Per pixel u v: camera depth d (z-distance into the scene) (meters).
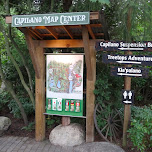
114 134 4.04
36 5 5.08
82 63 3.81
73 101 3.90
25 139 4.12
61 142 3.81
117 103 4.19
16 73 6.29
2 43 5.76
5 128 4.45
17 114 5.24
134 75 3.43
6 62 6.37
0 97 6.02
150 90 6.43
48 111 4.07
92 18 2.88
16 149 3.64
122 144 3.77
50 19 2.98
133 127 3.62
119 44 3.45
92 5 4.12
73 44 3.76
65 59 3.89
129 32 3.42
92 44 3.68
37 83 4.02
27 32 3.46
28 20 3.06
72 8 4.37
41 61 3.97
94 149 3.47
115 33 4.28
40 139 4.03
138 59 3.38
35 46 3.96
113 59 3.50
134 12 3.33
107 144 3.64
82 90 3.83
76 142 3.79
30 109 5.36
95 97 3.93
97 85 3.73
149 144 3.58
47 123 4.68
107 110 4.02
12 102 5.68
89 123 3.81
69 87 3.90
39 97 4.03
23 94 6.38
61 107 3.94
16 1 5.09
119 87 4.28
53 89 3.99
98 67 4.41
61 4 5.07
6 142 3.96
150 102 6.41
